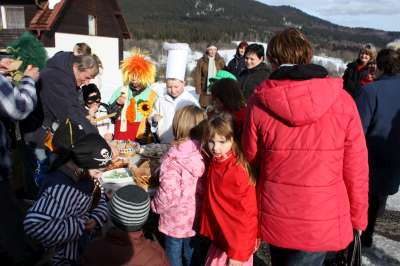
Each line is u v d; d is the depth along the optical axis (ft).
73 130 6.70
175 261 8.09
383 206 10.19
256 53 13.60
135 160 9.86
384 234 11.33
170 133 11.58
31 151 9.62
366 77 15.49
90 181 6.41
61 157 6.20
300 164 5.56
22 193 9.13
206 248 9.05
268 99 5.54
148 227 10.47
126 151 10.32
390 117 8.57
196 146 7.74
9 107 7.43
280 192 5.73
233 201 6.55
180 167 7.61
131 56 12.42
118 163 9.61
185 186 7.65
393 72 8.66
